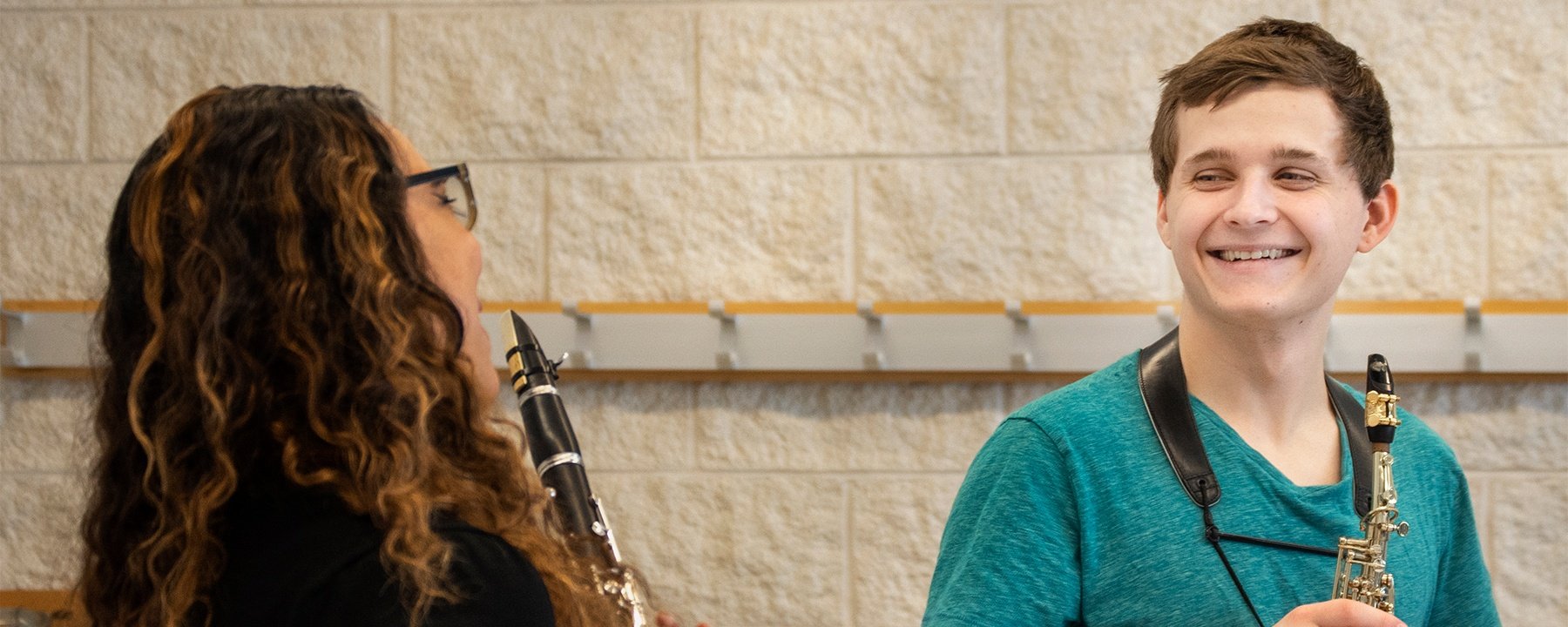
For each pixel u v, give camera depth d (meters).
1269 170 1.14
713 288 2.24
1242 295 1.14
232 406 0.85
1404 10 2.13
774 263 2.23
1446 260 2.13
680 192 2.25
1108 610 1.15
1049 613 1.16
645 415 2.27
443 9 2.27
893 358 2.20
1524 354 2.08
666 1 2.25
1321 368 1.21
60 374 2.28
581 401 2.28
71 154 2.29
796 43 2.23
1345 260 1.16
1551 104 2.11
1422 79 2.13
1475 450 2.14
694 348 2.22
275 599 0.82
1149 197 2.18
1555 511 2.13
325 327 0.87
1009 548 1.18
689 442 2.26
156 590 0.84
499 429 2.26
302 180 0.89
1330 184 1.14
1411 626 1.16
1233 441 1.17
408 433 0.87
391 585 0.82
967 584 1.19
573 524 1.18
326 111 0.93
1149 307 2.16
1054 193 2.20
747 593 2.25
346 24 2.28
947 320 2.19
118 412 0.91
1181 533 1.14
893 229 2.22
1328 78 1.15
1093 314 2.17
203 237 0.87
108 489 0.92
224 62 2.29
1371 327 2.12
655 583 2.25
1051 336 2.17
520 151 2.26
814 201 2.23
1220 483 1.15
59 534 2.04
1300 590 1.12
